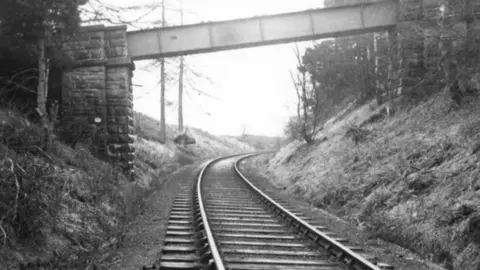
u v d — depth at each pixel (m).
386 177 11.34
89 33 15.75
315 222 10.51
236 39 17.05
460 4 13.71
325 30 17.27
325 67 25.02
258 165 28.84
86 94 15.52
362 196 11.60
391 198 10.15
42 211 6.93
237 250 7.60
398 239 8.69
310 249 8.12
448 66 13.75
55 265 6.40
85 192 9.74
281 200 14.11
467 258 6.86
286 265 6.88
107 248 7.88
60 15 11.90
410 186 9.96
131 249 7.95
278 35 17.17
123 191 12.42
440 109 13.60
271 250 7.89
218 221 10.32
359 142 15.56
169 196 14.76
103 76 15.62
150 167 20.84
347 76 24.48
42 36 11.80
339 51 24.84
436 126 12.64
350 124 18.48
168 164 25.52
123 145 15.56
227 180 19.67
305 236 9.09
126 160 15.51
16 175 6.64
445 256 7.36
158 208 12.35
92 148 14.67
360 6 17.27
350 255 7.04
